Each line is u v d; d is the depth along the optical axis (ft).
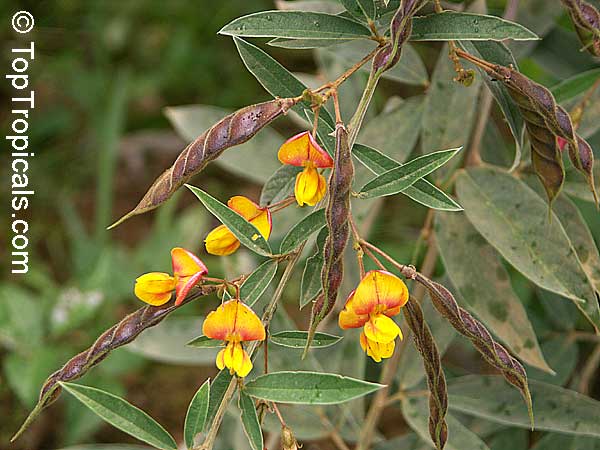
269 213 1.24
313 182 1.18
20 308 2.81
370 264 2.60
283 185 1.35
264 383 1.19
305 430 1.73
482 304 1.59
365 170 1.68
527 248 1.51
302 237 1.21
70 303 2.83
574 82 1.56
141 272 2.96
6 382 2.86
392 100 1.81
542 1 1.77
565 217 1.57
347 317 1.18
